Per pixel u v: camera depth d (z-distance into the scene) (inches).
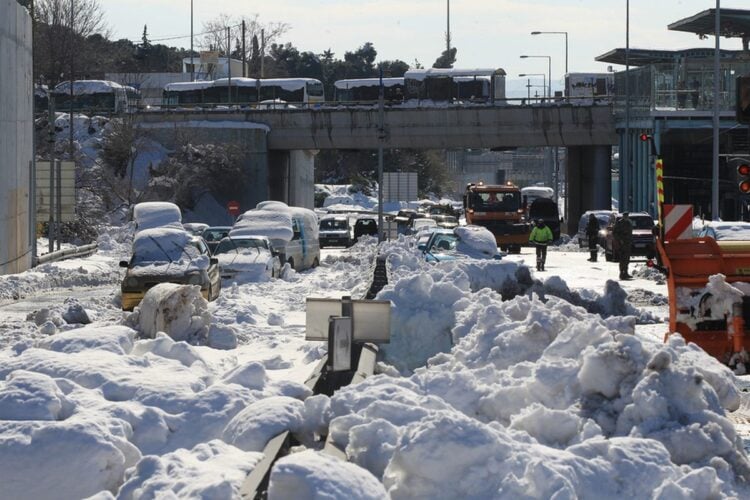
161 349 1283.2
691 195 5989.2
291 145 7450.8
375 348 1223.5
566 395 850.8
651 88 5575.8
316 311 1235.9
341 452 696.4
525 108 6875.0
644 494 668.7
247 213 3782.0
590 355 848.3
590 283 3257.9
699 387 820.0
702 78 5477.4
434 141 7081.7
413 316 1558.8
